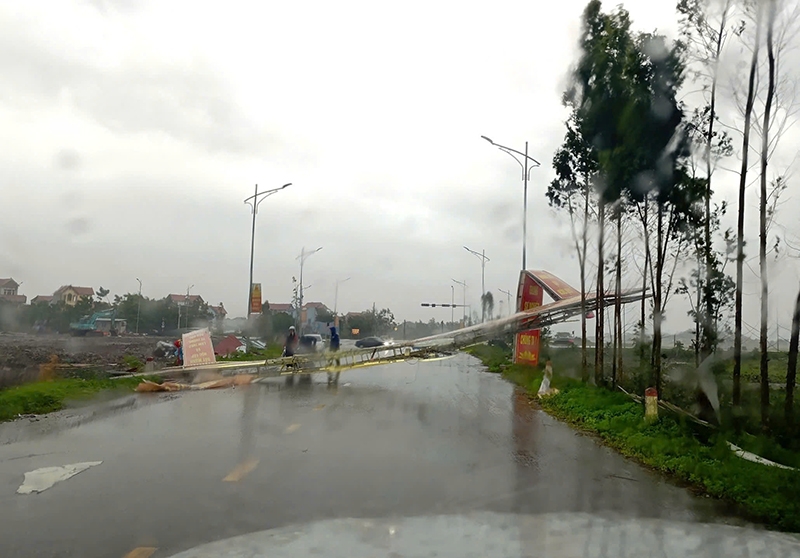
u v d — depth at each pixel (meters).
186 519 6.87
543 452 11.20
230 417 14.32
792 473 9.12
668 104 14.28
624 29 15.98
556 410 16.70
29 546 6.00
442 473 9.29
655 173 14.58
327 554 5.89
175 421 13.65
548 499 8.07
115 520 6.80
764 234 11.58
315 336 43.22
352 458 10.12
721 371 13.45
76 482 8.34
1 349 33.72
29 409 14.96
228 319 79.38
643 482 9.22
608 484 9.02
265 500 7.65
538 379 22.38
